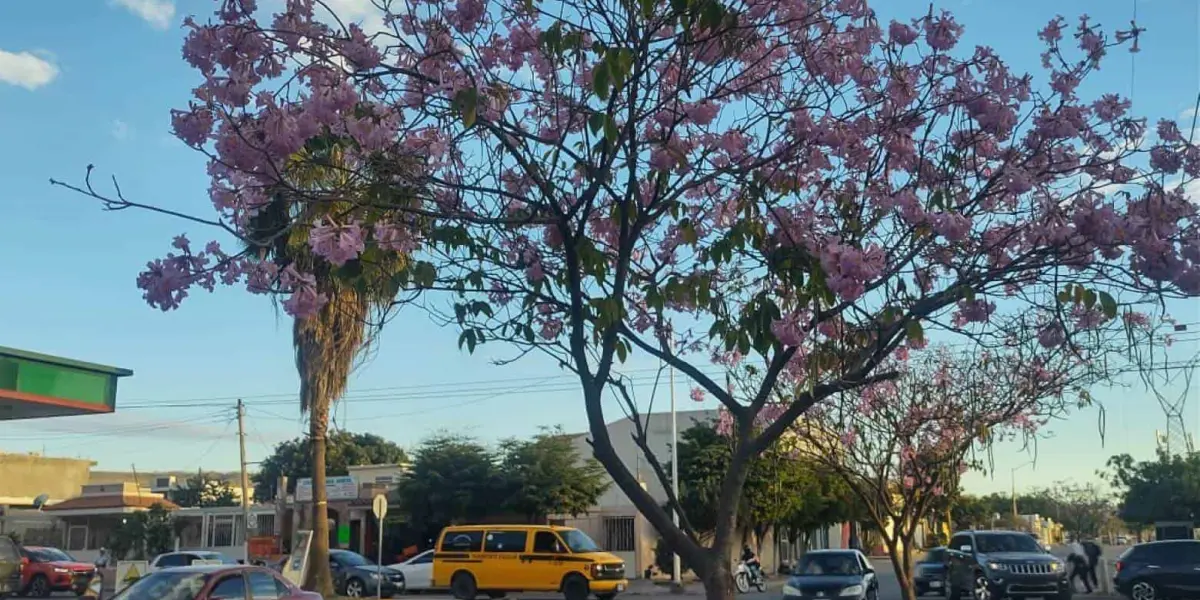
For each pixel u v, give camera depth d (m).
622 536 41.41
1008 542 23.88
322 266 5.56
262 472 65.56
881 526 11.73
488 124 5.71
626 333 5.70
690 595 31.73
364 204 5.30
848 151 6.23
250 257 5.29
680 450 38.56
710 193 6.65
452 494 39.97
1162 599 23.64
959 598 24.70
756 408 5.51
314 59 5.50
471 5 5.98
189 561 30.09
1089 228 5.39
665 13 5.77
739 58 6.21
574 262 5.41
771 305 5.38
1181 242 5.34
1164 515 48.78
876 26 6.29
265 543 30.52
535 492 39.34
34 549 32.69
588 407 5.12
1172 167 5.91
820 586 20.11
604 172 5.55
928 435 11.99
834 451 11.62
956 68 6.21
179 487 67.56
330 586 24.06
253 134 5.22
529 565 27.03
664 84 6.17
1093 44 6.19
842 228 6.03
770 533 46.50
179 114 5.21
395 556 42.34
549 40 5.63
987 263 5.92
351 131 5.45
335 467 60.56
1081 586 29.78
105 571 22.27
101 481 75.75
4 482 59.19
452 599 28.59
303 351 23.59
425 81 5.82
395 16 6.00
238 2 5.36
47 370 16.69
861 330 5.75
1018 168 5.93
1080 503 88.56
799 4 6.12
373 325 6.59
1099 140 6.14
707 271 6.35
